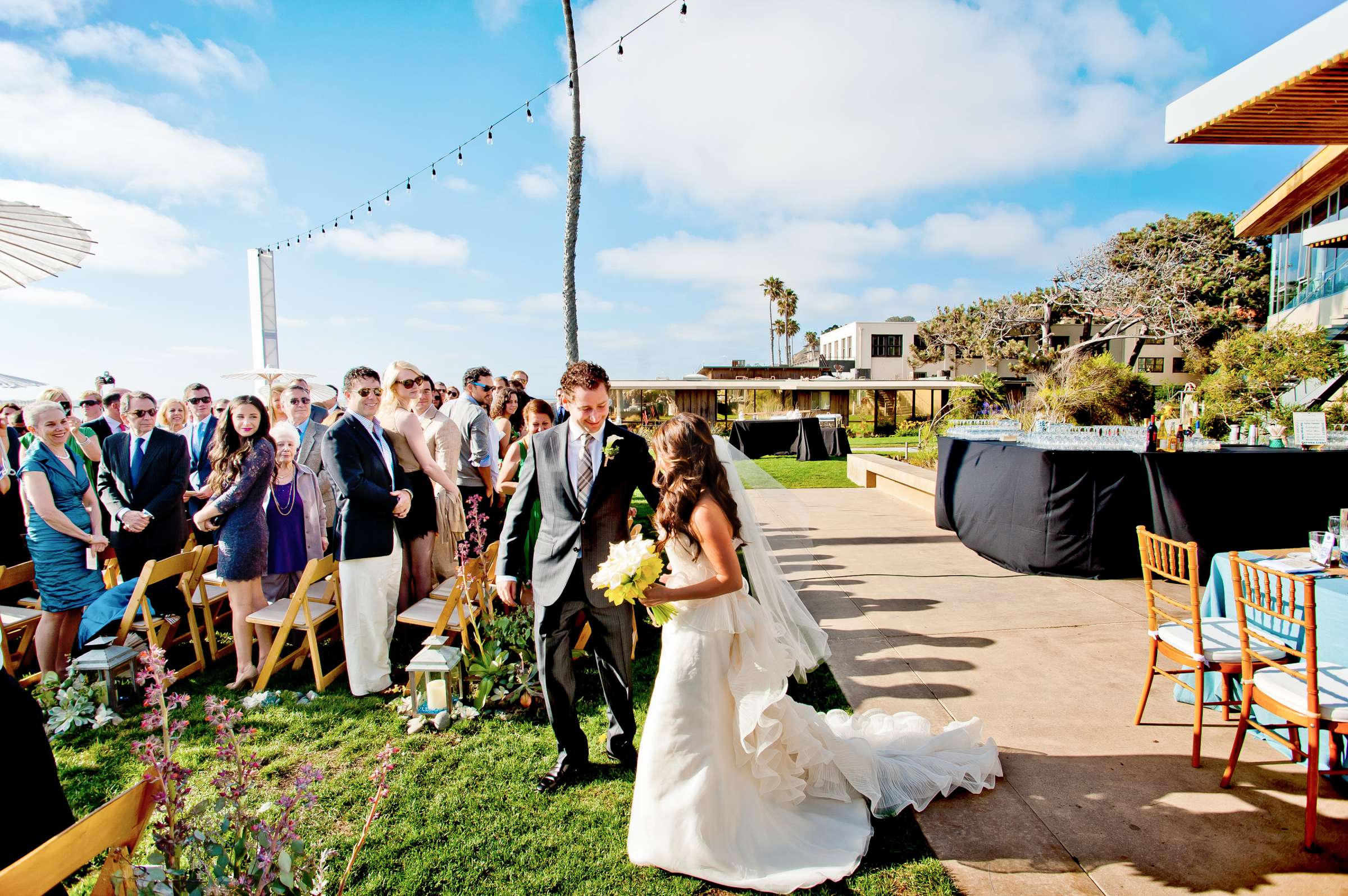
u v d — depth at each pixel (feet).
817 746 8.13
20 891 3.40
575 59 34.71
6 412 21.80
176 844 5.05
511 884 7.37
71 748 10.73
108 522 17.17
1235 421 31.89
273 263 42.06
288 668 13.89
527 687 11.66
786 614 10.42
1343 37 9.06
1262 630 9.89
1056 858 7.54
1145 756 9.60
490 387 18.17
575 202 35.76
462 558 12.67
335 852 5.66
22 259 9.29
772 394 109.29
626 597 7.29
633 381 98.48
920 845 7.82
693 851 7.27
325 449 11.82
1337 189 53.52
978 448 22.47
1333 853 7.43
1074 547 18.44
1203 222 122.01
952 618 15.60
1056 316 137.80
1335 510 17.51
